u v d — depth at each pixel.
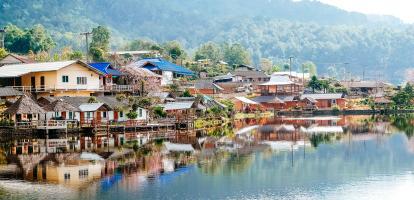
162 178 61.97
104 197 54.00
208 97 144.38
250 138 99.12
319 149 84.62
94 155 76.00
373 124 132.88
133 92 131.12
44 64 120.06
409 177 63.62
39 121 94.31
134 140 93.19
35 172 64.31
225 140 95.31
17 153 77.31
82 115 103.81
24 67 120.06
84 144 87.12
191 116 118.62
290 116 172.12
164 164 70.00
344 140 96.31
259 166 69.81
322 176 64.31
